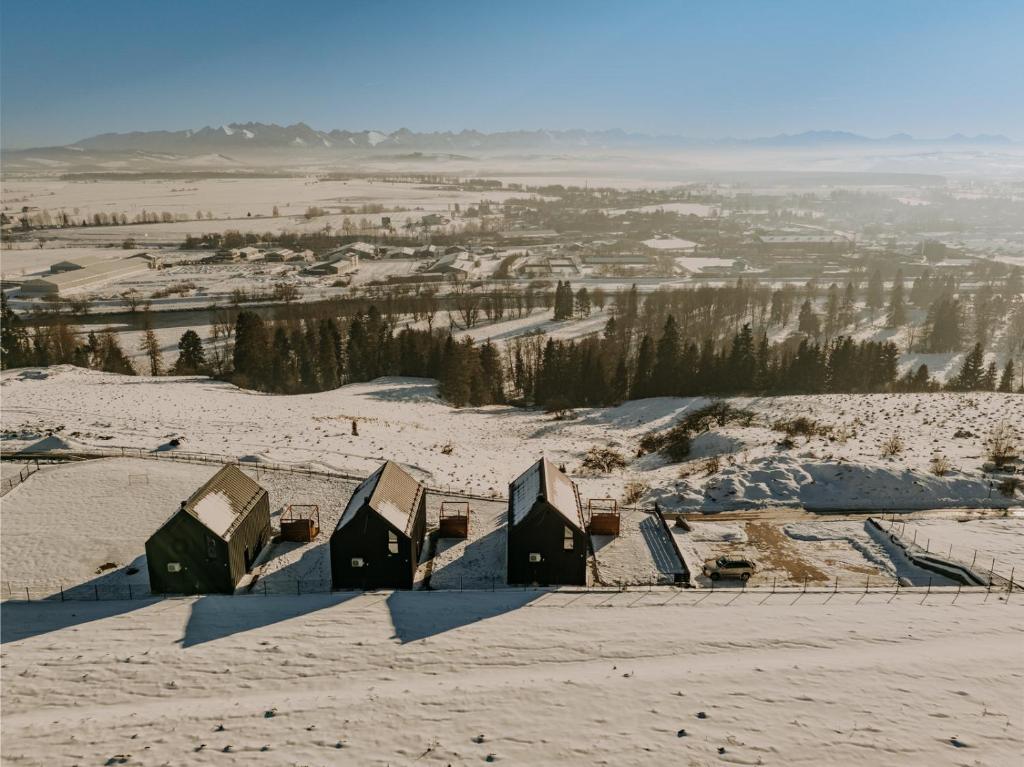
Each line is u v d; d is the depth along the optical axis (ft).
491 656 101.60
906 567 131.03
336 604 117.60
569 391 311.68
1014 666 95.50
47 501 158.92
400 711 89.20
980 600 116.16
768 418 243.40
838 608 114.52
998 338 440.45
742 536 145.07
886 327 474.90
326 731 85.61
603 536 146.20
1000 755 78.74
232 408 247.50
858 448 191.52
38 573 129.39
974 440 193.98
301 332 386.52
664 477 186.39
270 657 101.50
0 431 205.67
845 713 86.74
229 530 123.75
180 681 95.81
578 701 90.68
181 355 350.02
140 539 142.51
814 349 302.45
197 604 117.91
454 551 139.74
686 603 117.50
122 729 85.97
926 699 88.94
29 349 344.90
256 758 81.10
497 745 83.05
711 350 308.19
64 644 104.99
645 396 306.35
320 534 147.02
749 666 97.40
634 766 79.51
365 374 345.92
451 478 181.68
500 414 287.07
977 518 151.02
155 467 178.19
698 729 84.79
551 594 120.98
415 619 112.47
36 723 86.99
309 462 185.98
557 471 147.43
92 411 229.66
